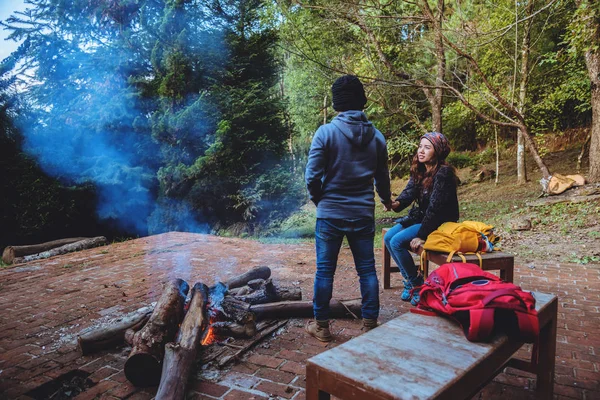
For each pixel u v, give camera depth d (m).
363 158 2.84
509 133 17.20
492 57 12.69
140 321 3.17
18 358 2.98
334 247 2.95
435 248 3.17
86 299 4.40
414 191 3.71
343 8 7.61
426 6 8.02
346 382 1.39
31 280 5.31
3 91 10.68
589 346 2.96
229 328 3.09
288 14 8.23
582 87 11.37
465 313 1.79
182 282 3.42
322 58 8.56
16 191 10.10
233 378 2.57
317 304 3.05
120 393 2.46
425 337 1.72
